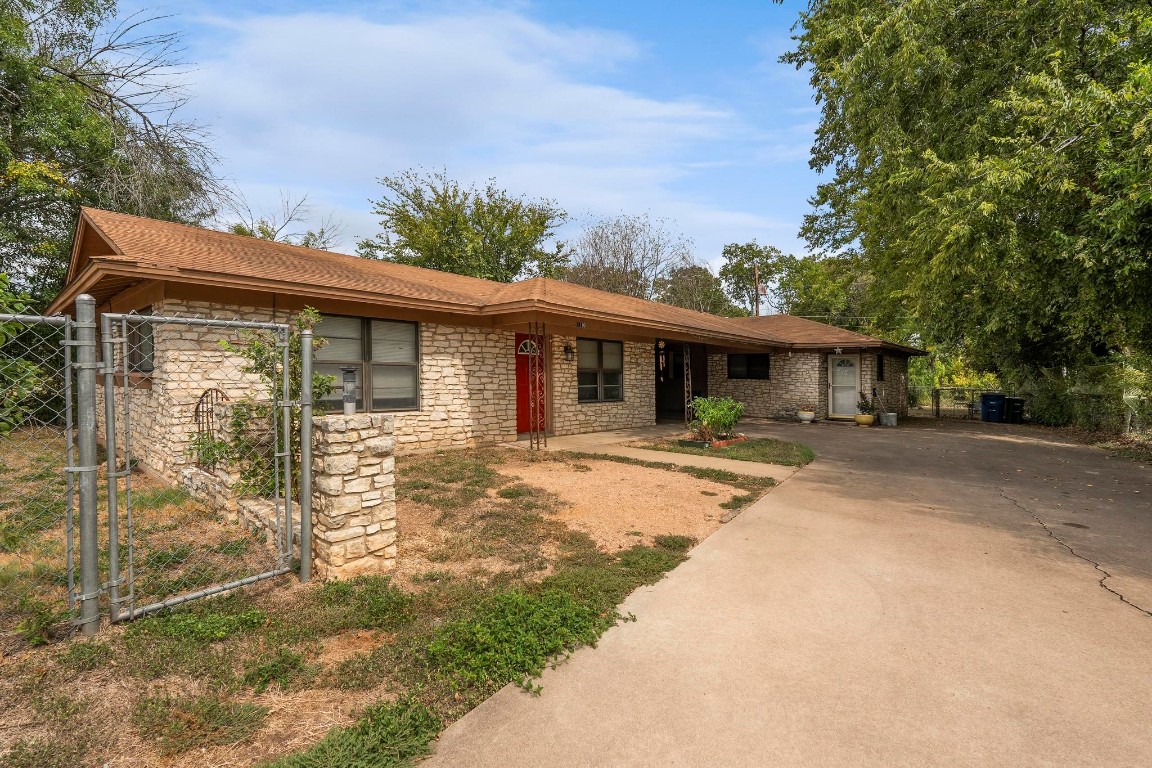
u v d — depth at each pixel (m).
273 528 4.44
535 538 5.07
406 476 7.45
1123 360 12.43
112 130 14.08
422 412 9.69
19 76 12.59
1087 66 9.84
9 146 12.72
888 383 19.77
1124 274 7.57
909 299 16.83
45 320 2.90
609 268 31.67
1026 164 7.80
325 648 3.09
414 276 11.87
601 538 5.15
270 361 4.91
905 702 2.66
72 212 14.38
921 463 9.68
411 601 3.65
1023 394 18.28
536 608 3.49
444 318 9.92
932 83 11.29
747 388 19.83
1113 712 2.58
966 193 8.23
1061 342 15.32
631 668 2.95
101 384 10.70
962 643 3.24
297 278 7.56
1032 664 3.00
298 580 3.99
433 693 2.66
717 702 2.65
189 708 2.49
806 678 2.86
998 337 15.17
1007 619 3.54
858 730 2.45
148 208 14.98
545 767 2.21
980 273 8.98
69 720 2.40
